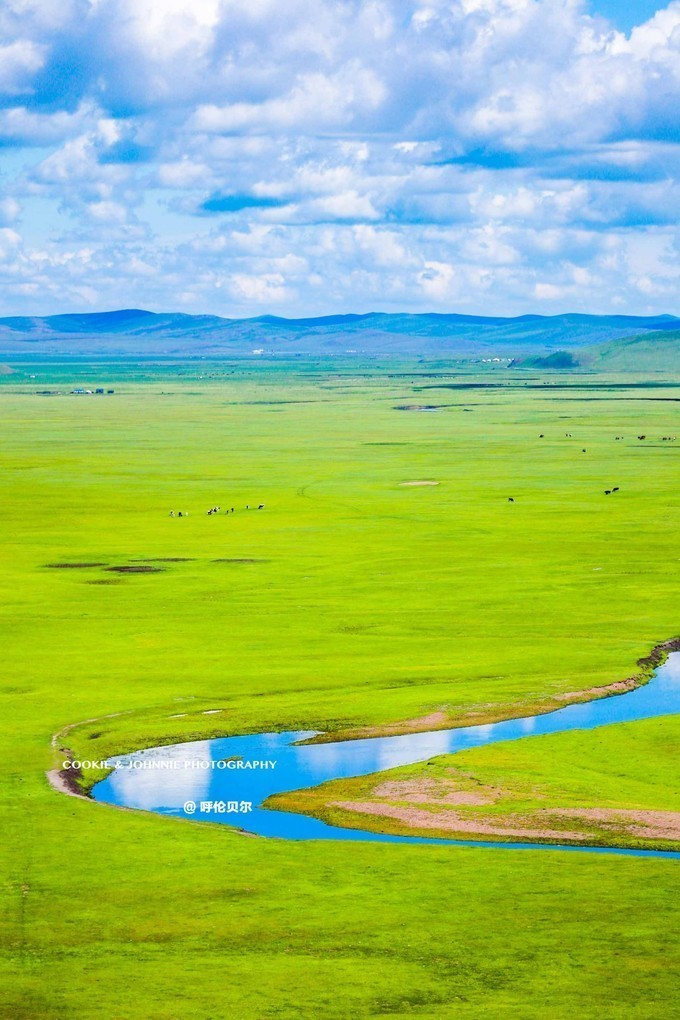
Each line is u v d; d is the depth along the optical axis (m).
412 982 54.75
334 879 64.88
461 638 112.94
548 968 55.88
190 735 87.12
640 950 57.34
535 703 94.50
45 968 56.00
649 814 74.06
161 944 58.28
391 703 94.00
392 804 75.56
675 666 105.19
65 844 68.75
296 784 78.88
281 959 56.88
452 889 63.81
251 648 109.38
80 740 86.00
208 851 68.06
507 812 74.38
